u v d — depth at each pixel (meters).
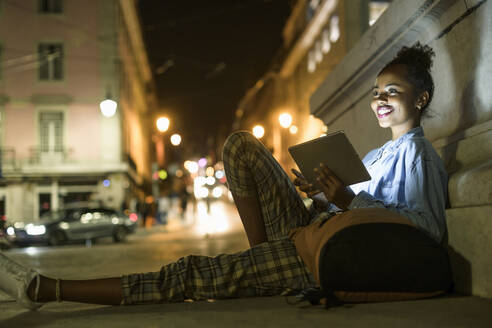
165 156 75.56
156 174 37.91
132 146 39.06
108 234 19.94
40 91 29.91
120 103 30.47
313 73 30.98
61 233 19.02
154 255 8.88
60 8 30.41
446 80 3.41
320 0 28.47
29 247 20.36
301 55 34.38
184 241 15.05
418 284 2.33
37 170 29.39
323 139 2.57
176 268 2.50
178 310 2.40
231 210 45.59
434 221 2.51
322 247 2.30
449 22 3.28
